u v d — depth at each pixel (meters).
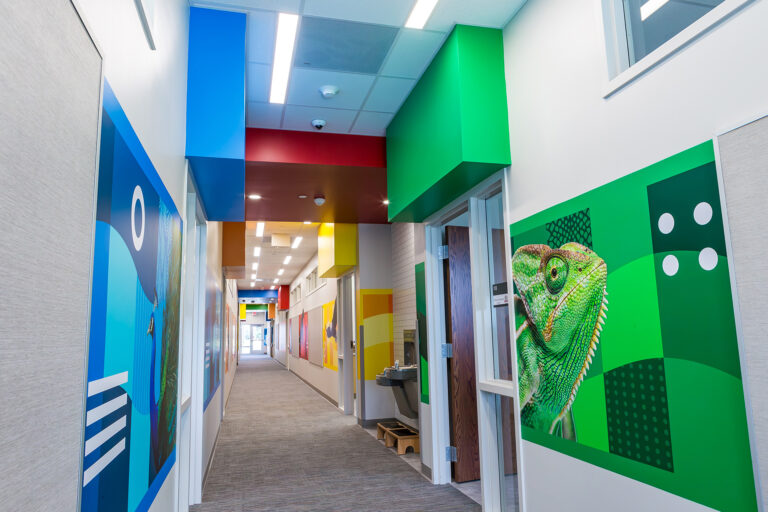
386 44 3.11
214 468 4.71
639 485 1.90
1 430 0.66
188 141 2.72
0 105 0.66
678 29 1.91
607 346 2.08
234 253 7.04
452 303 4.23
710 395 1.61
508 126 2.89
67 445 0.90
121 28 1.33
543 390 2.54
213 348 5.37
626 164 2.01
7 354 0.68
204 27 2.82
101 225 1.11
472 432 4.22
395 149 4.07
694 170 1.70
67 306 0.90
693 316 1.68
